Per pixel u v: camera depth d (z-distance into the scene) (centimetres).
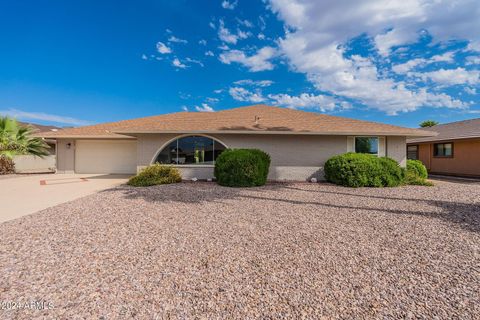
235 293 260
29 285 273
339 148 1259
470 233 445
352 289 268
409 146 2019
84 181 1223
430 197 784
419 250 372
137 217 545
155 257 347
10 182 1179
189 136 1255
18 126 1839
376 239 417
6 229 461
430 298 251
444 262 332
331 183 1131
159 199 738
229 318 221
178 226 485
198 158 1252
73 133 1534
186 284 278
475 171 1470
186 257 347
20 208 634
